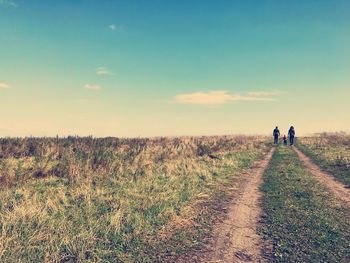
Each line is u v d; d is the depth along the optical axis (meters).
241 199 11.42
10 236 6.65
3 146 18.73
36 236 6.67
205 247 6.93
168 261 6.20
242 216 9.30
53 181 12.93
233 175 16.50
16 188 11.58
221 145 31.42
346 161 20.53
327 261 6.23
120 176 14.05
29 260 5.77
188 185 13.01
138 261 6.17
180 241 7.25
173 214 9.04
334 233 7.79
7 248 6.11
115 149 21.69
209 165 18.91
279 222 8.70
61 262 5.96
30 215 7.74
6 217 7.62
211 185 13.70
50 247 6.40
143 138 33.59
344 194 12.27
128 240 7.11
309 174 16.95
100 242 6.87
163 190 11.87
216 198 11.52
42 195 10.62
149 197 10.49
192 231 7.93
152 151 21.84
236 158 23.19
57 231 7.15
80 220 8.11
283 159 24.19
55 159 17.12
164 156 20.52
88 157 16.86
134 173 14.80
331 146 34.12
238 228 8.23
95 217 8.35
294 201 11.01
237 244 7.12
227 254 6.57
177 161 18.69
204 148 26.53
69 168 14.24
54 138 24.80
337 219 8.95
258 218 9.12
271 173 17.33
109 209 9.25
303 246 6.99
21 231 6.98
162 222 8.38
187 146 27.16
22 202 9.03
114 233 7.27
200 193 11.92
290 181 14.77
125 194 11.02
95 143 23.95
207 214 9.45
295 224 8.52
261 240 7.38
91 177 13.57
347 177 15.95
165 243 7.10
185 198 10.98
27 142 21.02
